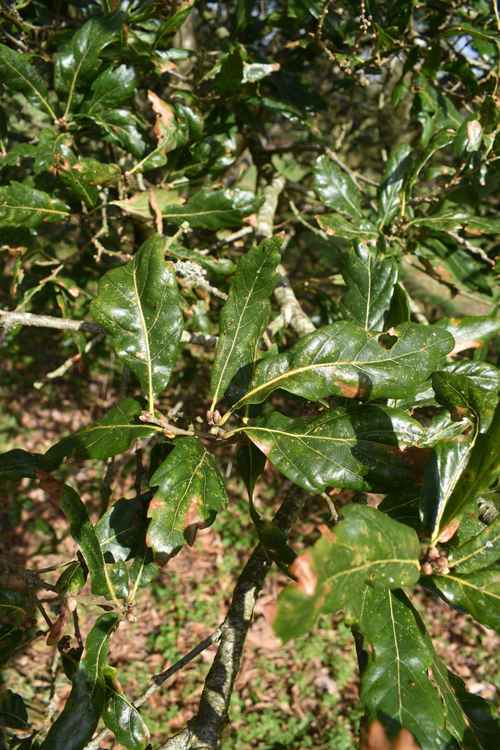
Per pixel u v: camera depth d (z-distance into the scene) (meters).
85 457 0.42
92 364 1.86
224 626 0.45
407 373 0.42
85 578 0.44
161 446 0.47
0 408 1.90
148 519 0.47
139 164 0.65
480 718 0.38
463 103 0.84
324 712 1.30
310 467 0.40
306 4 0.73
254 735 1.24
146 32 0.73
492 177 0.66
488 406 0.39
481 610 0.37
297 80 0.86
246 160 1.17
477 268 0.72
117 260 0.90
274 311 0.72
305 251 1.26
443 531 0.38
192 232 0.78
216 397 0.44
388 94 1.21
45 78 0.86
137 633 1.45
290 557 0.40
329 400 0.50
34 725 1.12
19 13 0.78
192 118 0.65
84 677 0.41
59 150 0.62
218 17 1.09
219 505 0.41
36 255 0.80
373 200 0.92
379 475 0.40
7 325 0.55
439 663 0.38
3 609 0.45
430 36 0.80
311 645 1.43
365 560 0.34
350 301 0.49
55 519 1.67
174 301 0.44
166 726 1.25
